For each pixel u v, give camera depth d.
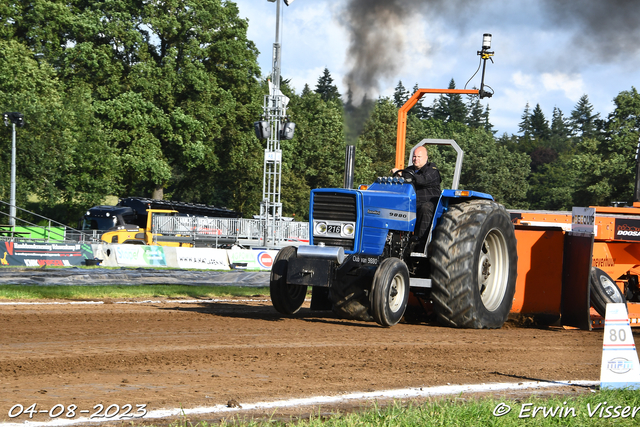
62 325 14.69
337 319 17.47
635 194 22.22
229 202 115.81
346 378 9.88
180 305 21.17
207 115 85.44
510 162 171.00
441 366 11.18
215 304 22.16
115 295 23.98
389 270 15.30
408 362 11.38
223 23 89.06
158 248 48.34
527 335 15.66
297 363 10.86
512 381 10.30
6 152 73.12
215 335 13.64
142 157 81.50
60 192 77.94
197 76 85.56
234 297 25.62
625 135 108.00
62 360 10.35
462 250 15.95
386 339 13.90
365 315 16.95
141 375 9.52
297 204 99.38
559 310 17.72
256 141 93.38
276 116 55.41
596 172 107.31
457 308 16.08
